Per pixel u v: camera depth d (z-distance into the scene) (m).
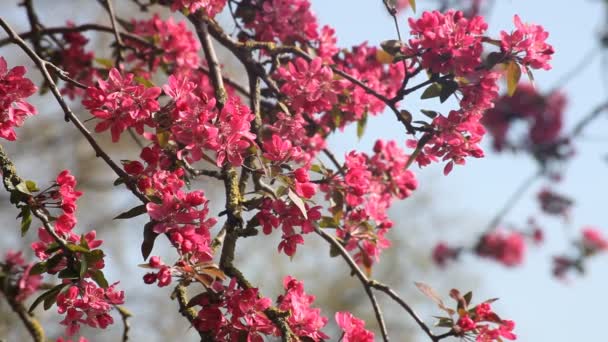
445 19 2.77
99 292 2.63
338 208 2.81
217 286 2.62
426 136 2.78
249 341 2.62
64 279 2.62
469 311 2.74
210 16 2.88
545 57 2.77
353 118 2.97
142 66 3.09
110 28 3.06
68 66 3.09
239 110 2.66
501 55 2.76
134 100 2.64
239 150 2.65
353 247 2.86
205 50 2.87
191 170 2.69
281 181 2.68
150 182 2.64
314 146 2.96
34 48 3.06
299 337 2.64
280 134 2.80
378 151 2.92
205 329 2.62
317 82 2.83
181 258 2.61
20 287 2.73
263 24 2.97
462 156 2.78
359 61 2.99
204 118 2.64
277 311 2.64
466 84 2.78
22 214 2.62
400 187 2.92
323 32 2.98
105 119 2.64
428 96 2.78
